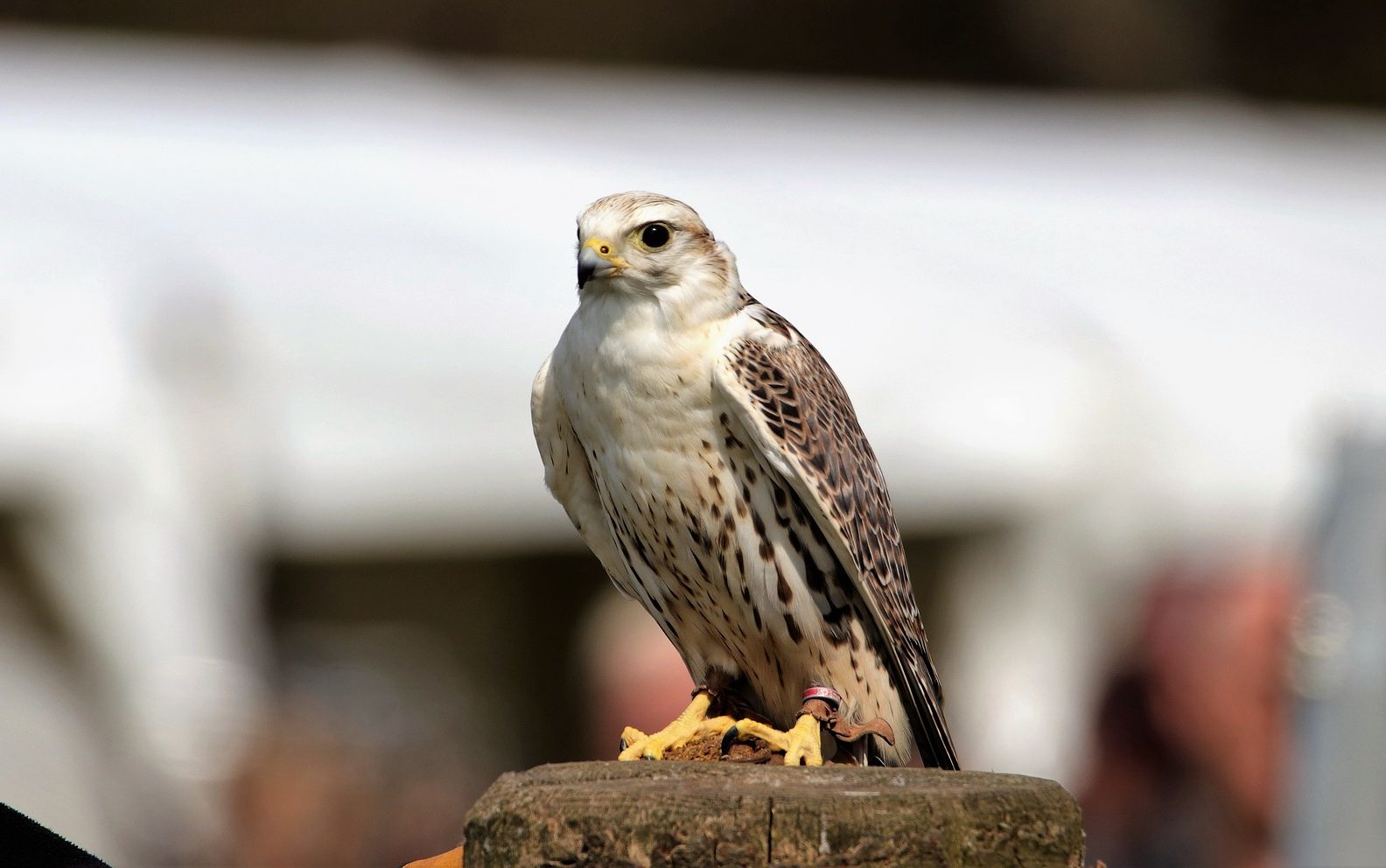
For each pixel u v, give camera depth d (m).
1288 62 28.33
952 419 12.45
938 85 27.92
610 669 10.40
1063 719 12.21
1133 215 16.50
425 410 11.85
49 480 10.80
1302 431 13.27
